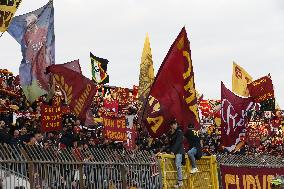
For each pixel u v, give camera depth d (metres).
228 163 31.05
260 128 45.78
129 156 25.97
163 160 26.97
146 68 31.86
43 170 21.41
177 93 28.00
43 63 26.64
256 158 33.00
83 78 27.16
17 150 20.78
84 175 23.41
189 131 28.00
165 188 26.70
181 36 28.27
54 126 26.47
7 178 19.83
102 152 24.83
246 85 40.41
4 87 35.88
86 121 30.34
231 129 32.09
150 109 27.34
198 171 28.14
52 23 27.28
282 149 48.06
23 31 26.17
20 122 28.98
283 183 27.14
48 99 27.41
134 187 25.81
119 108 46.09
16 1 23.22
